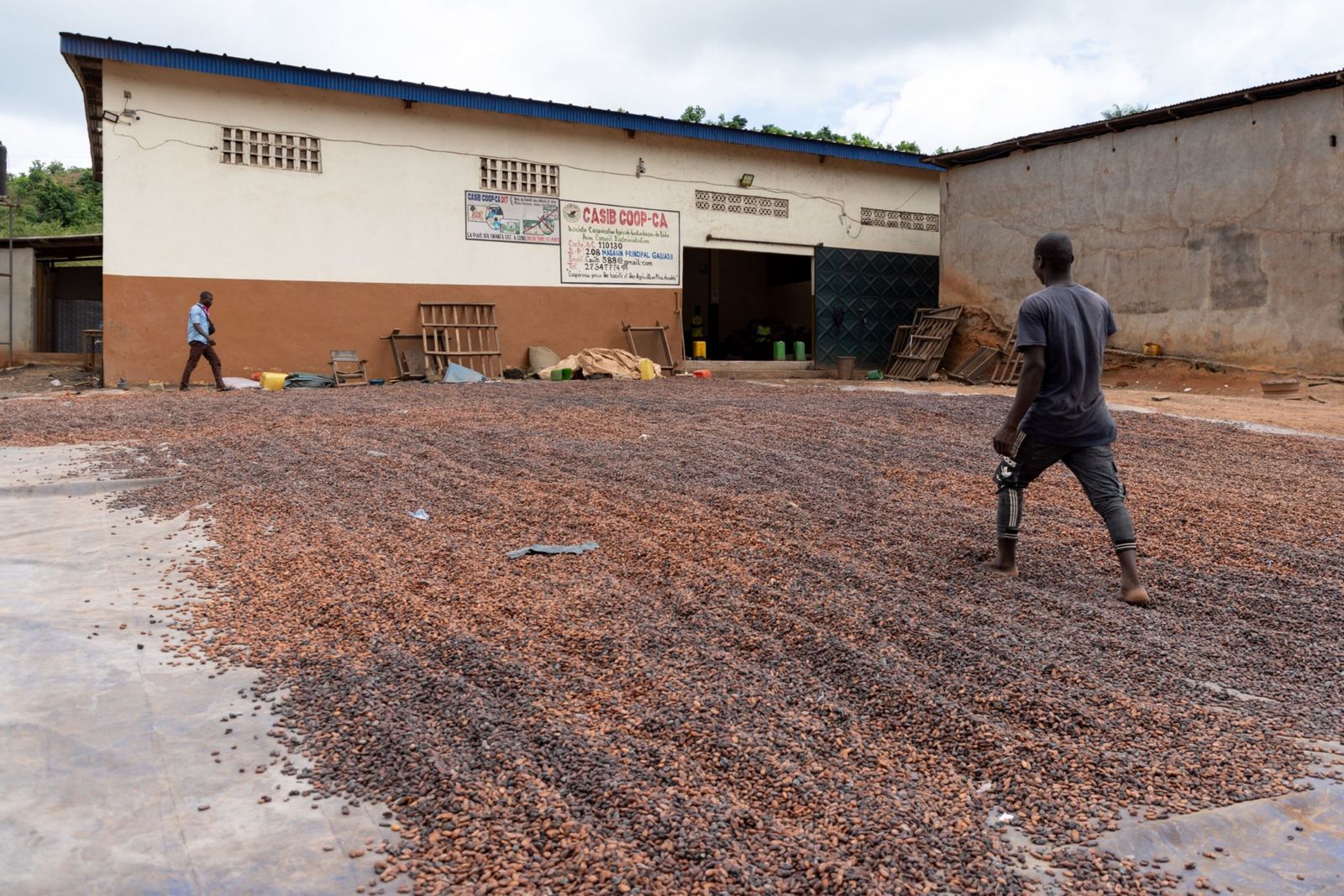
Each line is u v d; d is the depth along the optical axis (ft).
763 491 21.39
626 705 10.68
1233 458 27.99
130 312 51.78
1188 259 57.11
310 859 7.81
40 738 9.81
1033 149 65.16
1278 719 10.61
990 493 21.94
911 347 72.49
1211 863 7.87
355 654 12.17
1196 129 56.39
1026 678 11.46
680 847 7.88
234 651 12.30
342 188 56.80
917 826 8.30
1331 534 18.75
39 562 16.26
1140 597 14.42
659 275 67.46
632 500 20.49
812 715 10.55
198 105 52.75
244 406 37.06
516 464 24.47
